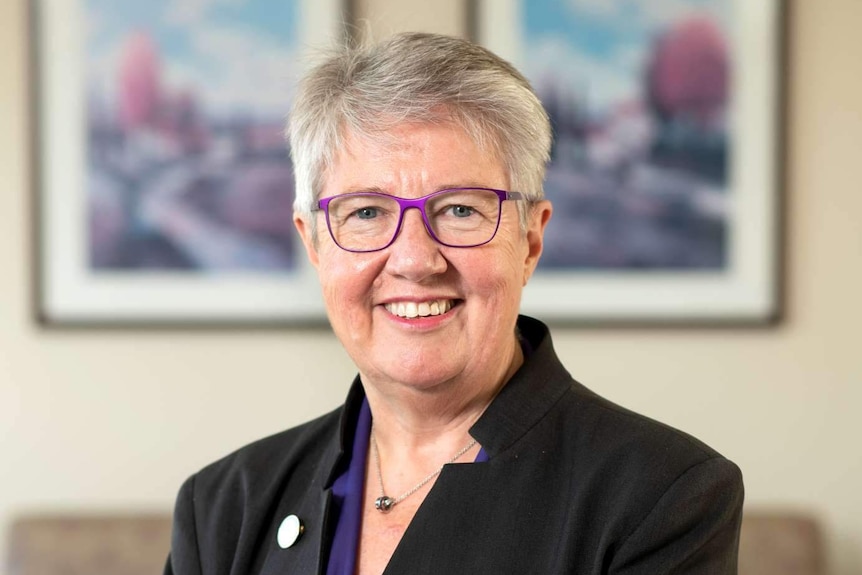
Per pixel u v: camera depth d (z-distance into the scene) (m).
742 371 3.82
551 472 1.58
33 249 3.87
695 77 3.81
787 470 3.81
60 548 3.62
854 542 3.79
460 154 1.58
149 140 3.89
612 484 1.52
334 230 1.66
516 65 3.82
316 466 1.83
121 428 3.91
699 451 1.54
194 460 3.90
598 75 3.82
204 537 1.85
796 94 3.80
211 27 3.88
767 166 3.79
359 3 3.82
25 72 3.88
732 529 1.51
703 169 3.81
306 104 1.68
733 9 3.80
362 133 1.59
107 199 3.90
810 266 3.79
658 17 3.82
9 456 3.90
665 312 3.83
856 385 3.79
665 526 1.46
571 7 3.82
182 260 3.90
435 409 1.70
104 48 3.88
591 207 3.83
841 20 3.79
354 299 1.65
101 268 3.90
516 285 1.65
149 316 3.90
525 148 1.63
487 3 3.81
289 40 3.86
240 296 3.89
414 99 1.57
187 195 3.89
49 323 3.88
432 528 1.58
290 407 3.90
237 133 3.88
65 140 3.89
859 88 3.78
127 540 3.63
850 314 3.79
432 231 1.58
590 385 3.83
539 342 1.80
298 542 1.73
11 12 3.88
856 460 3.80
